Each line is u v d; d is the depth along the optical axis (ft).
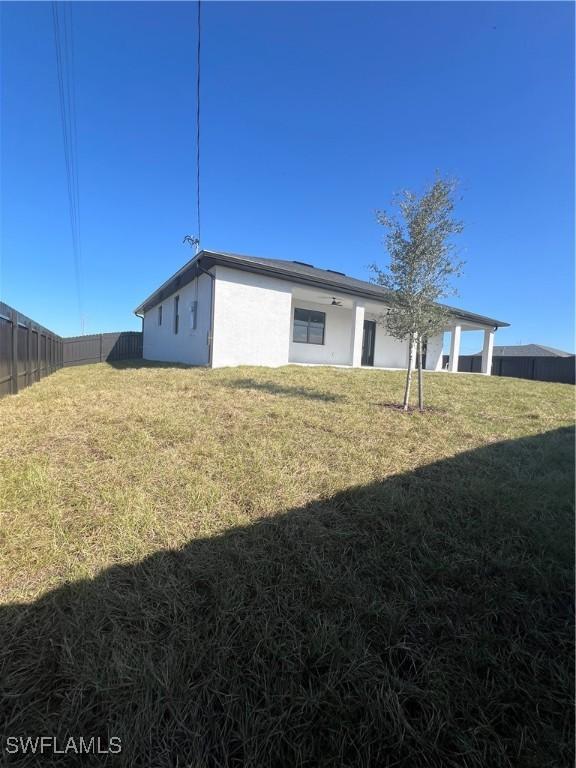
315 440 14.01
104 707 4.80
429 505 9.61
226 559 7.30
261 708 4.90
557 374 62.39
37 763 4.28
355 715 4.88
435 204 18.39
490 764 4.48
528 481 11.24
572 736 4.73
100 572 6.87
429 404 22.65
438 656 5.66
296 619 6.14
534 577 7.25
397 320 19.97
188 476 10.46
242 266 36.17
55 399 20.54
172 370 33.86
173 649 5.49
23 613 5.95
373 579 7.07
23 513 8.54
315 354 51.44
